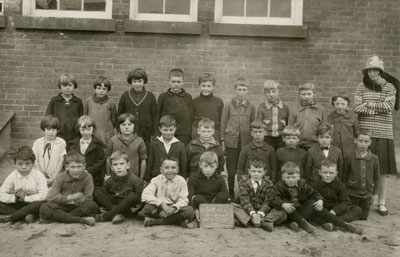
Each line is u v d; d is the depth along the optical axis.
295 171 5.93
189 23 8.95
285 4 9.11
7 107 9.09
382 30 9.08
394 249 5.14
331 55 9.09
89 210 5.86
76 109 7.10
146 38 9.03
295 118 6.82
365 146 6.31
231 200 6.78
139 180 6.11
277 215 5.82
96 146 6.52
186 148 6.64
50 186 6.29
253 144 6.50
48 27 8.95
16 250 4.84
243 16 9.10
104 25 8.94
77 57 9.04
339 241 5.37
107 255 4.74
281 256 4.84
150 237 5.31
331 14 9.05
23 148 6.01
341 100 6.64
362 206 6.32
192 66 9.06
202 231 5.58
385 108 6.55
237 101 6.93
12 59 9.03
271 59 9.05
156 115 6.99
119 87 9.07
